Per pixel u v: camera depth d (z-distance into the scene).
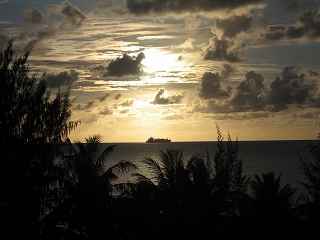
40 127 23.91
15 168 21.95
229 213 27.94
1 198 21.44
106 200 27.09
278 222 27.88
